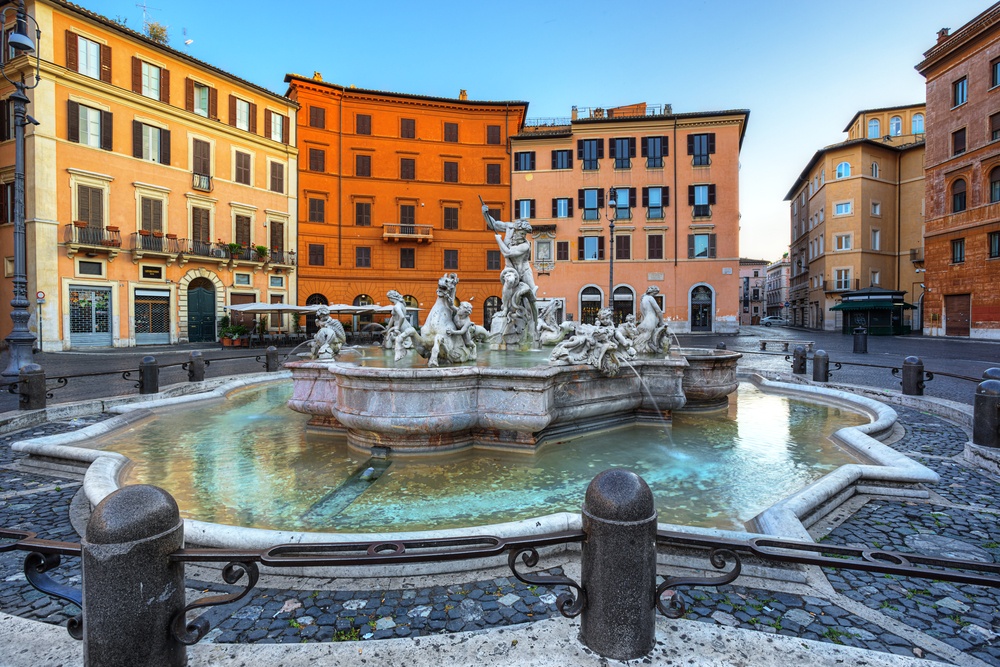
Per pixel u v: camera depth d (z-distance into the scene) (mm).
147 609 2066
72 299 27953
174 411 9023
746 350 23141
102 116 29141
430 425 5684
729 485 4871
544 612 2820
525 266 10547
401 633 2646
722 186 41562
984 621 2744
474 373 5891
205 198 34250
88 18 28328
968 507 4387
